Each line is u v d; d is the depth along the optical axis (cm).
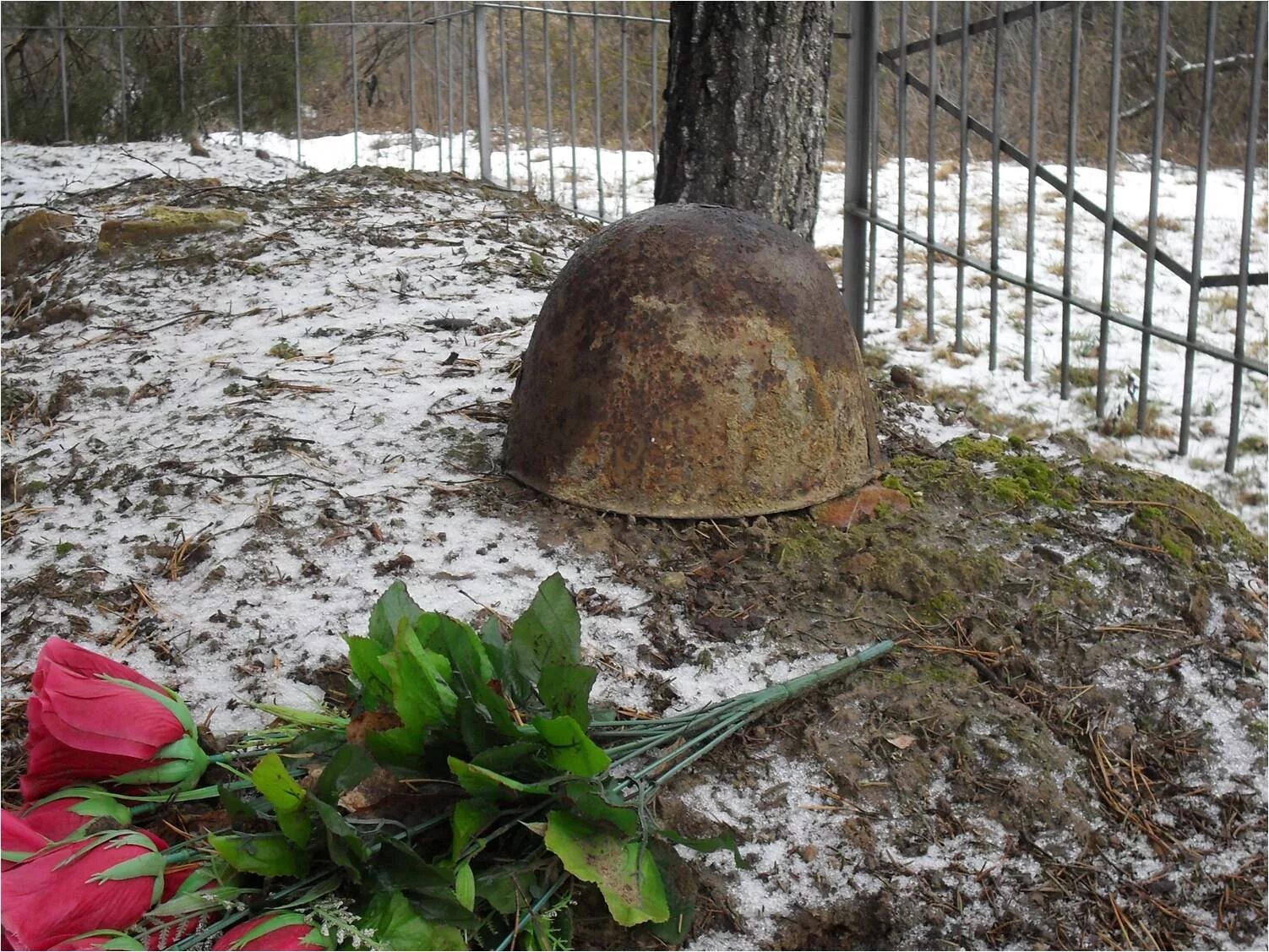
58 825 193
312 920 180
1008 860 232
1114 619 298
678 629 277
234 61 966
